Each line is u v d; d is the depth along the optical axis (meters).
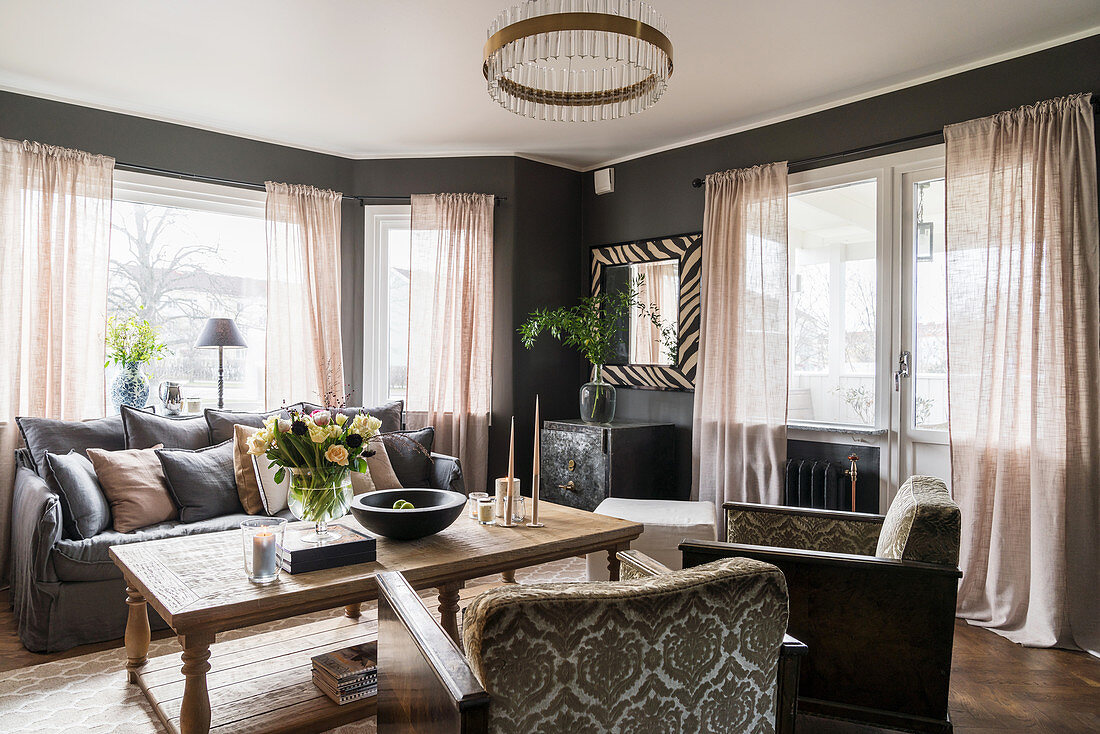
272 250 4.48
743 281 4.11
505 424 4.85
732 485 4.09
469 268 4.75
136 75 3.59
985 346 3.18
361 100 3.92
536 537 2.56
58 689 2.47
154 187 4.16
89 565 2.85
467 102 3.95
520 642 0.96
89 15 2.96
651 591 1.04
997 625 3.09
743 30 3.04
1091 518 2.90
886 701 1.92
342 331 4.88
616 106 2.52
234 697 2.09
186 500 3.25
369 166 4.94
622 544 2.73
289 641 2.51
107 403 4.10
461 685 1.00
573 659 0.99
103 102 3.95
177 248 4.39
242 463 3.43
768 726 1.20
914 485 2.18
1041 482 2.96
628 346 4.93
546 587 1.03
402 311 5.04
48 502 2.80
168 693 2.11
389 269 5.00
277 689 2.14
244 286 4.66
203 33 3.13
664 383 4.69
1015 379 3.08
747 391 4.06
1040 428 2.97
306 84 3.70
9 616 3.19
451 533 2.61
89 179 3.84
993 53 3.26
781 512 2.58
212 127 4.34
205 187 4.35
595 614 1.00
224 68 3.50
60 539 2.87
